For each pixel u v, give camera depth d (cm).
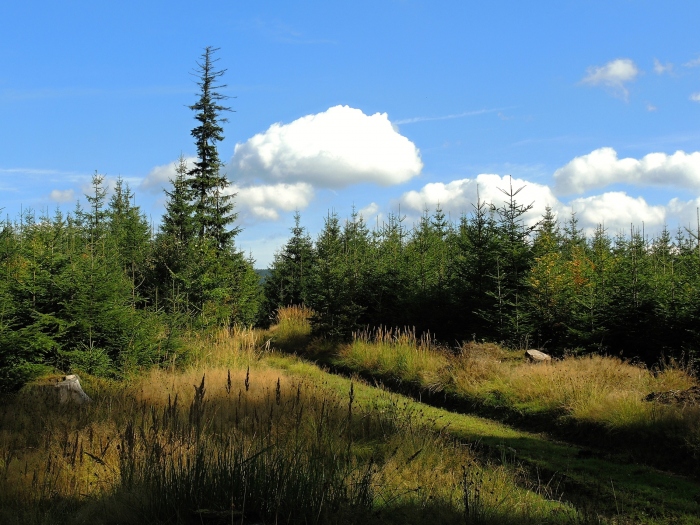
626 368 1216
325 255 2352
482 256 1734
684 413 872
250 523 500
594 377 1138
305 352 2116
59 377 1093
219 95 2914
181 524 489
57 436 744
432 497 578
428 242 2370
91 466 650
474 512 528
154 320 1491
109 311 1288
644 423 879
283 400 1001
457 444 806
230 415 863
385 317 2134
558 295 1611
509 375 1258
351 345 1858
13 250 1188
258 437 711
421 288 2011
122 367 1295
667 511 623
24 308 1192
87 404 950
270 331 2592
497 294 1659
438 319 1856
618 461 826
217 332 1867
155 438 612
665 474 763
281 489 512
